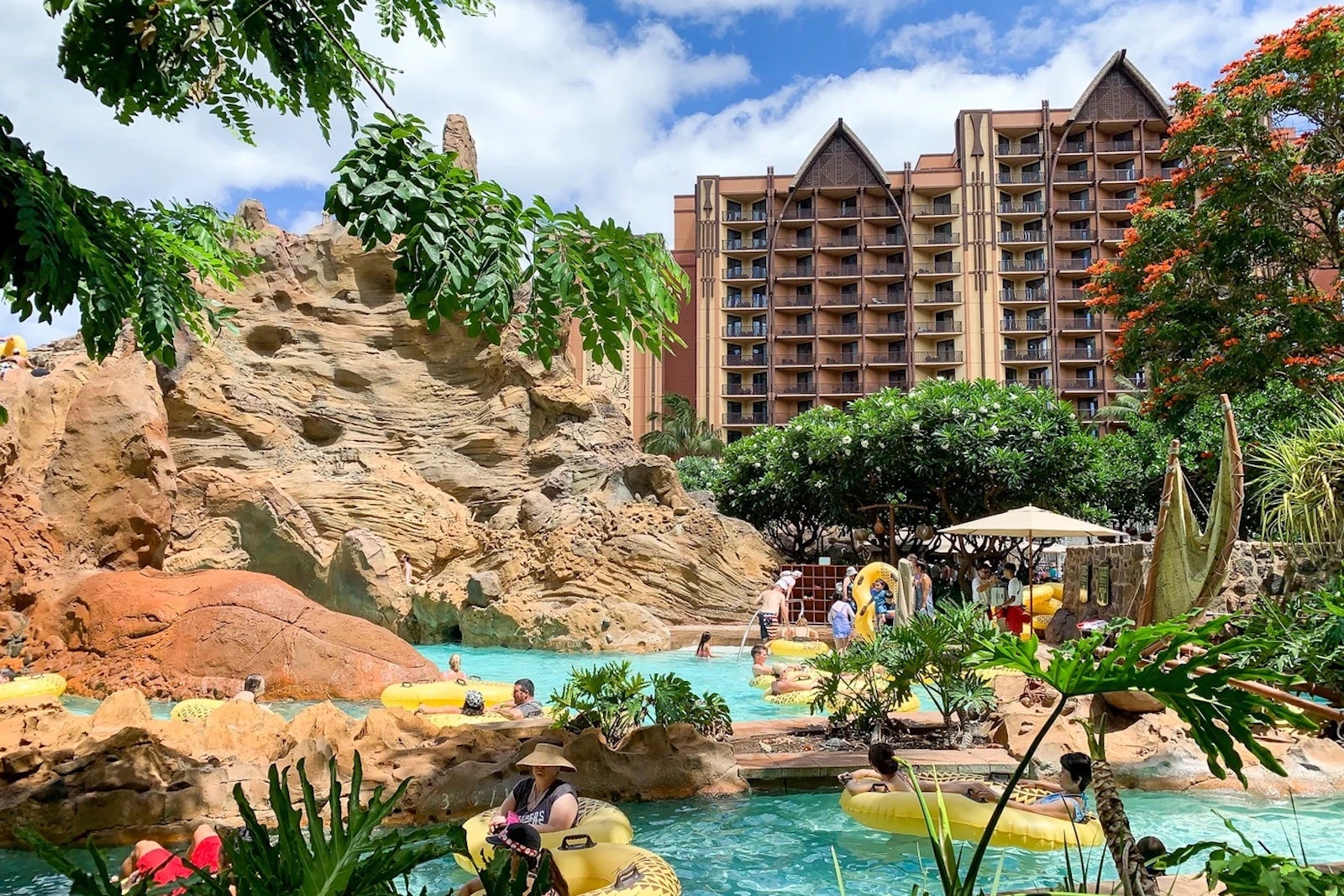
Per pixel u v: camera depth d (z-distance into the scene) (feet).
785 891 20.44
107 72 22.52
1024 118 209.97
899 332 209.67
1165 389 64.23
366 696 45.75
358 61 21.67
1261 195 58.80
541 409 92.22
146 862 17.85
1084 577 54.54
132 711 28.04
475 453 90.17
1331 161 58.70
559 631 68.80
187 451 78.48
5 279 18.76
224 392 81.97
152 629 47.96
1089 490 99.60
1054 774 29.07
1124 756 29.84
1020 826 22.53
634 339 20.38
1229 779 28.35
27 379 60.90
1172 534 29.09
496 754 28.32
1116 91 207.82
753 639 73.36
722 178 217.36
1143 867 11.35
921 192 214.07
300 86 23.77
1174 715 32.14
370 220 18.49
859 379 210.38
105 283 19.81
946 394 100.01
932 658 34.19
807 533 136.15
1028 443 94.48
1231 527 26.66
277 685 45.73
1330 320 58.34
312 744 27.04
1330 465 34.96
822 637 71.56
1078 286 207.41
